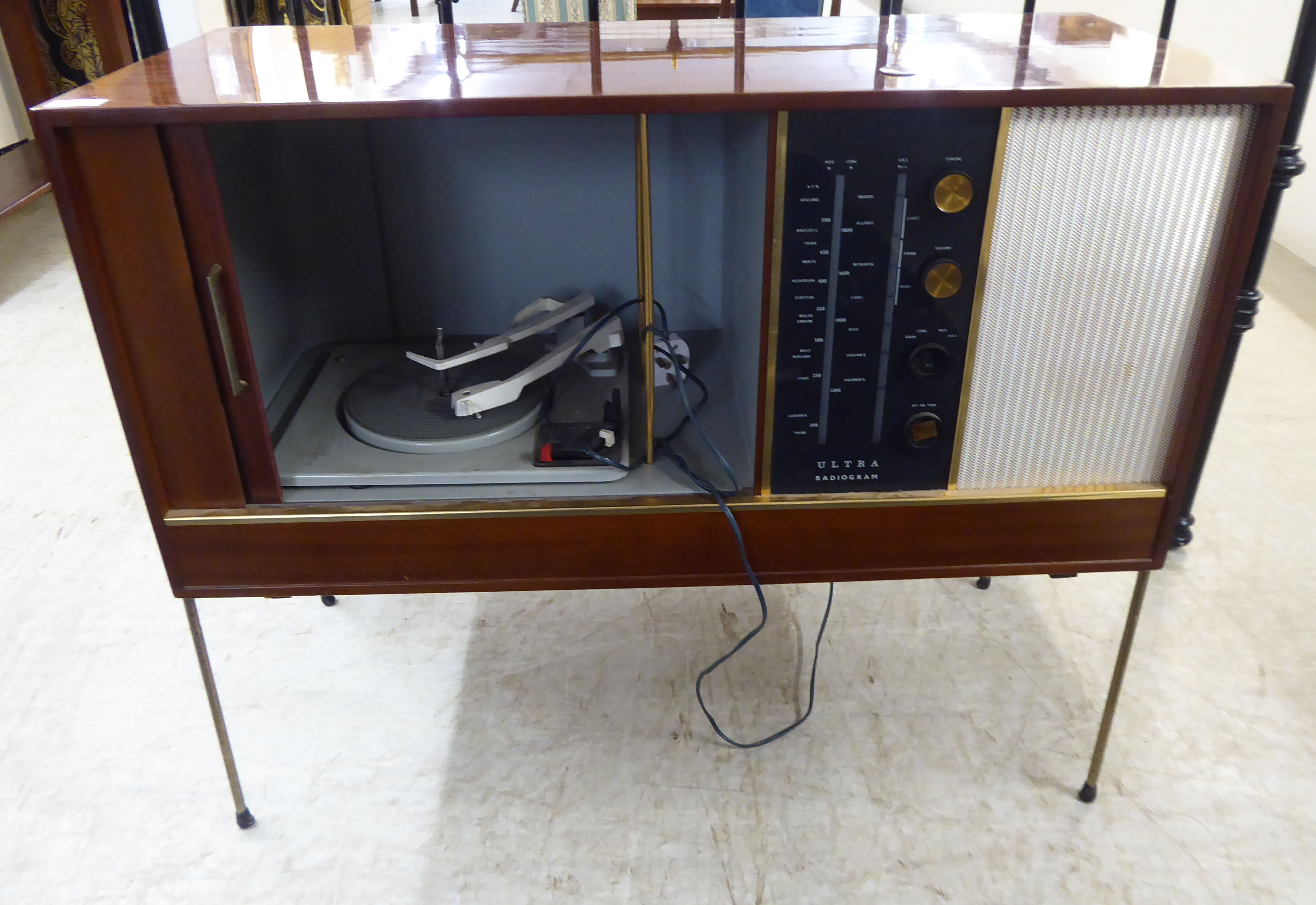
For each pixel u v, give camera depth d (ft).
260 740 3.99
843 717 4.10
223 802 3.72
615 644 4.52
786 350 2.80
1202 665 4.36
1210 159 2.60
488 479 3.05
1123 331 2.82
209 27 11.43
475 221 3.83
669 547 3.05
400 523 2.96
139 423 2.79
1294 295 7.94
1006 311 2.76
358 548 3.00
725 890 3.37
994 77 2.62
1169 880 3.39
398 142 3.65
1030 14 3.83
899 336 2.79
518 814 3.66
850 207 2.61
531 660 4.43
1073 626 4.61
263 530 2.96
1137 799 3.70
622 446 3.19
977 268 2.70
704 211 3.82
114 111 2.37
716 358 3.83
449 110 2.43
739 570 3.11
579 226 3.86
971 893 3.35
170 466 2.89
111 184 2.49
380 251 3.86
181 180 2.50
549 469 3.06
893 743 3.96
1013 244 2.67
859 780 3.79
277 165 3.59
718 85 2.56
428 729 4.05
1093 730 4.02
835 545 3.08
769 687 4.27
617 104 2.44
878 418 2.91
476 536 2.99
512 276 3.96
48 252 9.13
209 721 4.09
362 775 3.83
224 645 4.51
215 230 2.56
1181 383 2.91
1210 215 2.67
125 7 10.16
